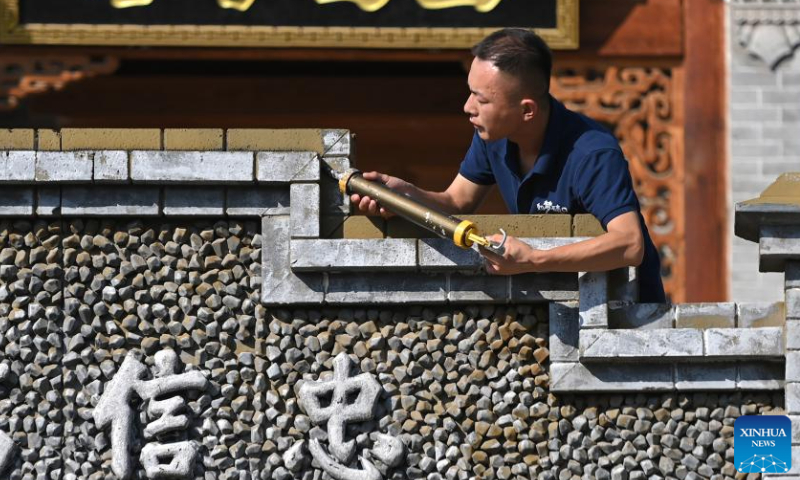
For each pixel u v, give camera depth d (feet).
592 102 81.25
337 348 42.22
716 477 41.65
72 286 42.47
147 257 42.55
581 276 41.39
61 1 80.59
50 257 42.50
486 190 44.32
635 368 41.65
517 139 41.65
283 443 41.86
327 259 41.55
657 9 81.51
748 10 81.20
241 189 42.24
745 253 80.69
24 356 42.14
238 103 95.76
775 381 41.47
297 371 42.14
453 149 96.58
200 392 42.04
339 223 42.11
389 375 42.11
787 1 81.35
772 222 40.52
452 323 42.27
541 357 42.09
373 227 41.96
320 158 42.09
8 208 42.27
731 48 81.30
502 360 42.14
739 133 81.10
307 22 80.69
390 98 96.12
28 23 80.38
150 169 41.93
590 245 39.83
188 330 42.32
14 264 42.50
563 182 41.24
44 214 42.34
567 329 41.78
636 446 41.86
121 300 42.45
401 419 41.93
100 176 41.93
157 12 80.69
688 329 41.14
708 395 41.83
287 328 42.27
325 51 81.76
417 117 96.22
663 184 81.25
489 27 80.33
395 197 40.70
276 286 42.04
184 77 95.25
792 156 81.00
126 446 41.47
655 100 81.35
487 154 42.98
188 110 95.25
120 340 42.27
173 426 41.52
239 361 42.16
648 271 42.75
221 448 41.75
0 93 81.56
